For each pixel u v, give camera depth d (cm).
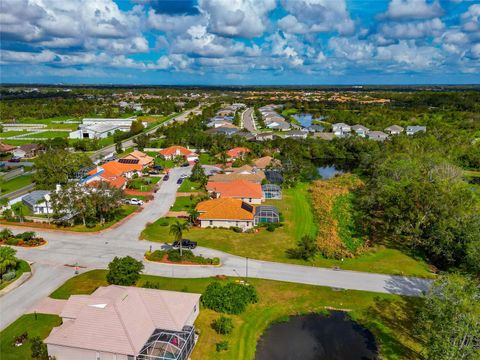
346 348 4319
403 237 7456
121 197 8038
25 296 5138
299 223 8106
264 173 11744
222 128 19550
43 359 3866
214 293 5031
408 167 9531
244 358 4084
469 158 13575
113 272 5350
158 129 19550
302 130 19838
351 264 6250
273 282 5594
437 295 3884
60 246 6712
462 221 6338
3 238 6894
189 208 8862
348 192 10488
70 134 18212
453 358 3300
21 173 12112
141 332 3866
